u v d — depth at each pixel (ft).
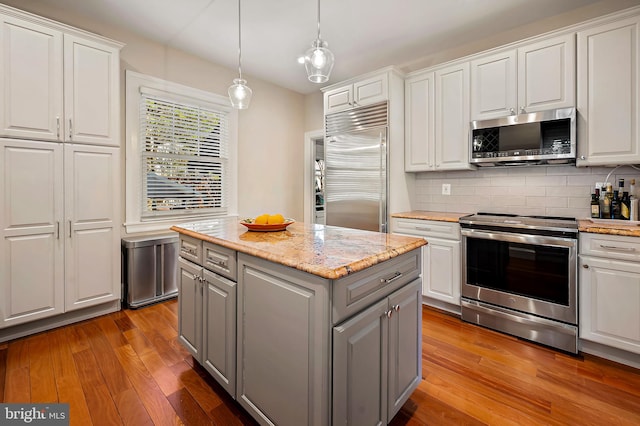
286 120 15.17
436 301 9.78
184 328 6.60
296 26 9.48
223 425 4.94
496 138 8.73
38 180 7.66
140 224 10.44
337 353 3.65
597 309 6.75
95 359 6.76
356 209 11.23
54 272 7.97
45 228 7.79
